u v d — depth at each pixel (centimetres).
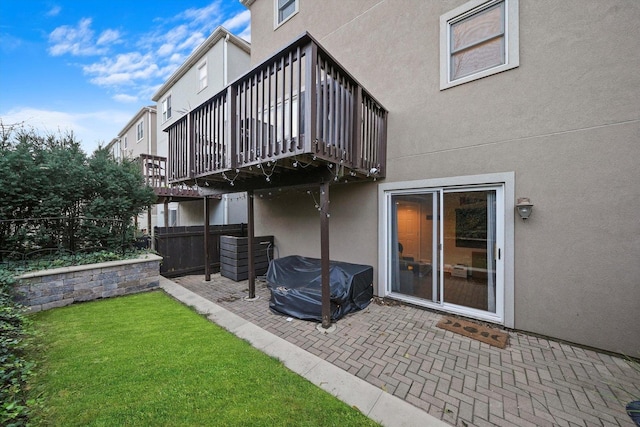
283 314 404
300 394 220
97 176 499
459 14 392
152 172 809
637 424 195
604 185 295
